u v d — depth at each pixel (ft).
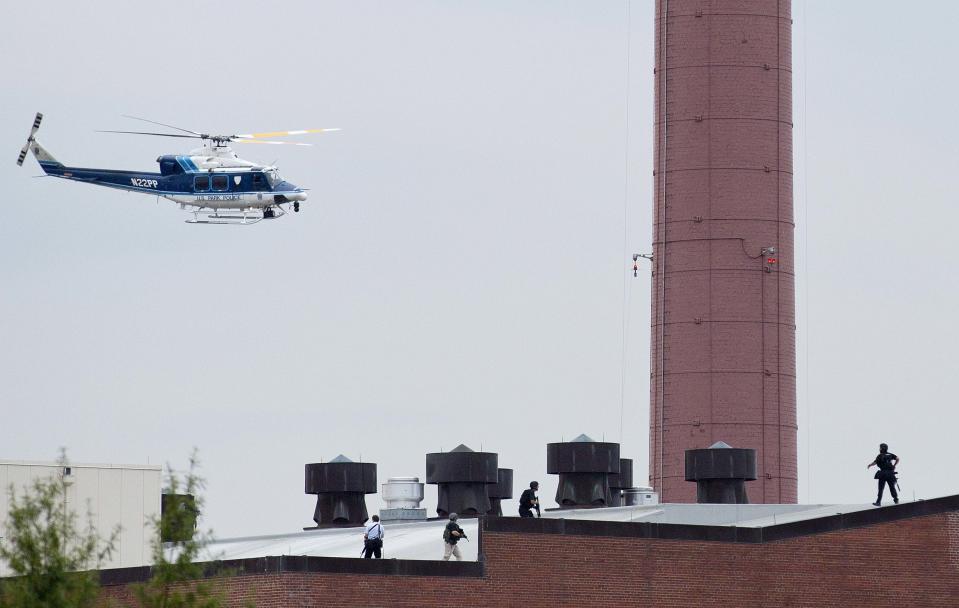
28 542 579.07
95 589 582.35
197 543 593.42
